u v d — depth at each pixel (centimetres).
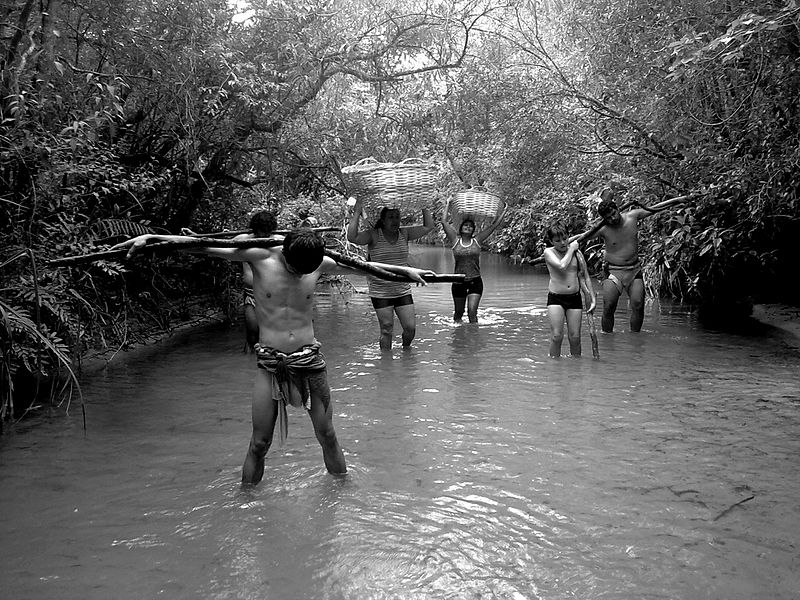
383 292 892
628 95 1110
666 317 1140
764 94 913
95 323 786
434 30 1147
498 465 479
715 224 1031
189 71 884
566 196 1812
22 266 623
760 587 321
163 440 544
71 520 400
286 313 436
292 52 1028
